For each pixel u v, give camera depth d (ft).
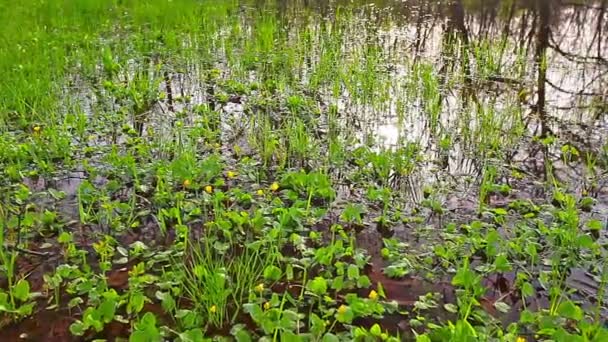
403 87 22.35
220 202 13.06
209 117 18.51
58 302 9.86
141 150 15.46
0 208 12.48
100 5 35.70
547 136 17.58
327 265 10.87
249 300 9.70
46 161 15.33
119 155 15.67
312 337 8.75
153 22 32.35
